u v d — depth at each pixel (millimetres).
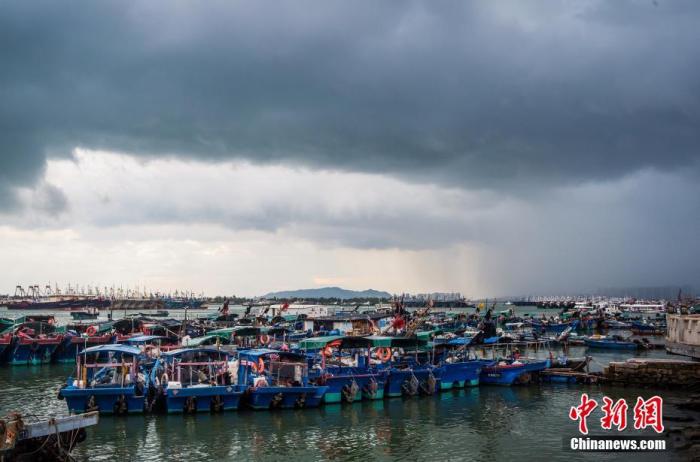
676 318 81562
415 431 42719
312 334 87062
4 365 77812
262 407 46594
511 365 60812
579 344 104562
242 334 70562
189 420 43375
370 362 57406
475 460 36312
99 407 43594
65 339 79625
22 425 26422
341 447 38594
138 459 35125
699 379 58469
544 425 44531
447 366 58125
